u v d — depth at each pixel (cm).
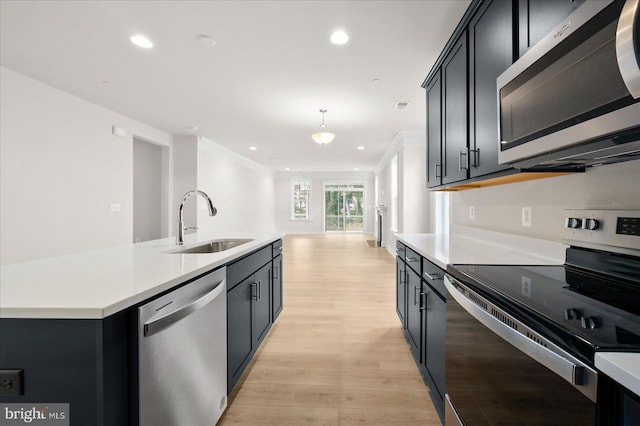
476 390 106
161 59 279
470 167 179
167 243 230
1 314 85
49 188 348
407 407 171
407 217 552
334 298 372
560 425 67
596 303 86
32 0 200
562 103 95
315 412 167
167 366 112
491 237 212
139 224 578
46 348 87
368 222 1188
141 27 230
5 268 134
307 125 497
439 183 236
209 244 247
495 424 93
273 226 1172
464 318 117
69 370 87
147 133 509
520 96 118
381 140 605
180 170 584
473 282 112
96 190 411
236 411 168
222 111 429
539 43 106
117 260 153
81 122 386
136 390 98
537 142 108
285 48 258
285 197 1198
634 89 62
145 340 101
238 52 266
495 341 94
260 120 470
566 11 106
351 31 234
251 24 226
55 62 288
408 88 341
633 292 96
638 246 105
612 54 77
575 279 112
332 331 274
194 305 124
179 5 205
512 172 138
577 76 89
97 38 246
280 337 262
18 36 244
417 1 200
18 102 315
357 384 193
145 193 577
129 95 372
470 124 180
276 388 189
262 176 1023
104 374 88
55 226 356
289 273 507
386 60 278
